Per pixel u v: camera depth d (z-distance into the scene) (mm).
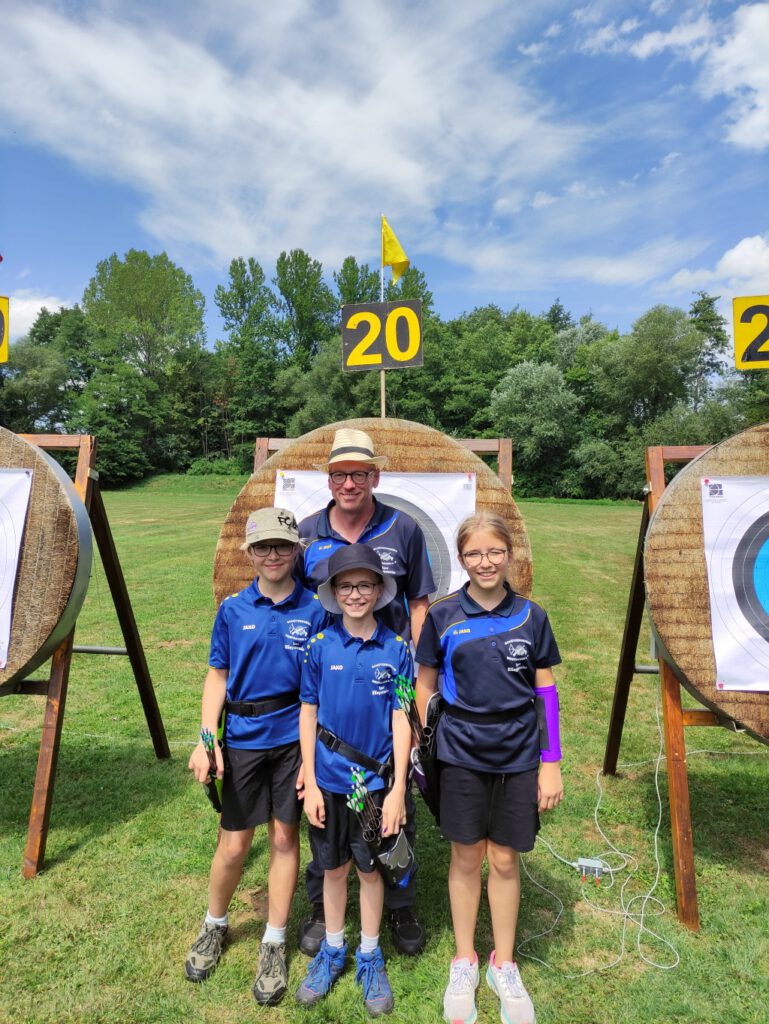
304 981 2066
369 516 2420
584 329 49719
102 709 4621
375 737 2039
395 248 3633
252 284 54219
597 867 2711
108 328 51812
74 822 3090
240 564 3197
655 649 2701
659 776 3648
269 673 2137
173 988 2080
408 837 2070
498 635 2047
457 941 2102
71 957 2207
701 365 40438
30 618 2734
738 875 2725
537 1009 1996
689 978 2135
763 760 3881
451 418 45562
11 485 2783
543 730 2061
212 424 50031
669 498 2615
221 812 2166
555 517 22125
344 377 44375
